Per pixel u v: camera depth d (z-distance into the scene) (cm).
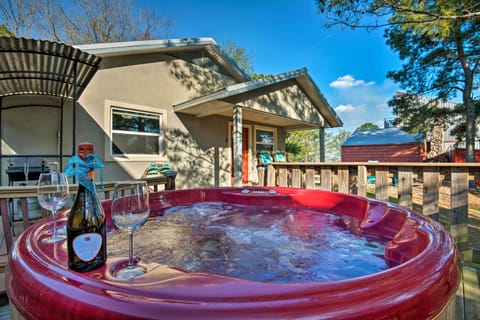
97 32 1109
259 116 711
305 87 694
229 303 47
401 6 331
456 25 372
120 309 48
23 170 363
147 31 1193
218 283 56
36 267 66
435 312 55
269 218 200
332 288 51
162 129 573
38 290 57
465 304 142
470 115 802
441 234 91
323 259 115
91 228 75
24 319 58
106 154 480
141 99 537
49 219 132
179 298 49
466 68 760
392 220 148
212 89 697
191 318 45
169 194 243
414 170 246
